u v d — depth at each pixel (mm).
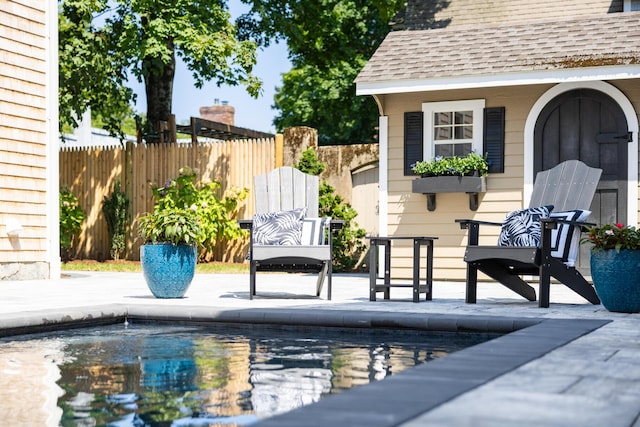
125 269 13539
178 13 15570
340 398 2379
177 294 7578
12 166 11008
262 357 4379
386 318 5512
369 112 25547
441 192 10820
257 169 13992
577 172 7387
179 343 5012
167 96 17016
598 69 9828
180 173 14320
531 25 11102
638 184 10094
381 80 10758
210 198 14047
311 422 2033
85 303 6855
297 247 7578
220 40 15539
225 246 14453
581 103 10391
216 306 6438
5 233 10852
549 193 7535
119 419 2803
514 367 3068
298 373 3818
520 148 10688
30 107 11328
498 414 2213
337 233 12969
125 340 5156
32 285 9641
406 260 11227
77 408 2992
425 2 13812
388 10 17672
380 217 11359
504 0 13312
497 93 10797
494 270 7348
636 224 10086
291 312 5805
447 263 11070
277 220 8375
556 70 9992
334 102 25688
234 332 5648
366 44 24797
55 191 11672
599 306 6840
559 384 2764
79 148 15438
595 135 10312
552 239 6980
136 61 15836
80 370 3908
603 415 2254
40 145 11516
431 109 11102
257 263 7734
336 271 13312
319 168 13195
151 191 14844
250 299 7539
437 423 2074
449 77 10484
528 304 7109
